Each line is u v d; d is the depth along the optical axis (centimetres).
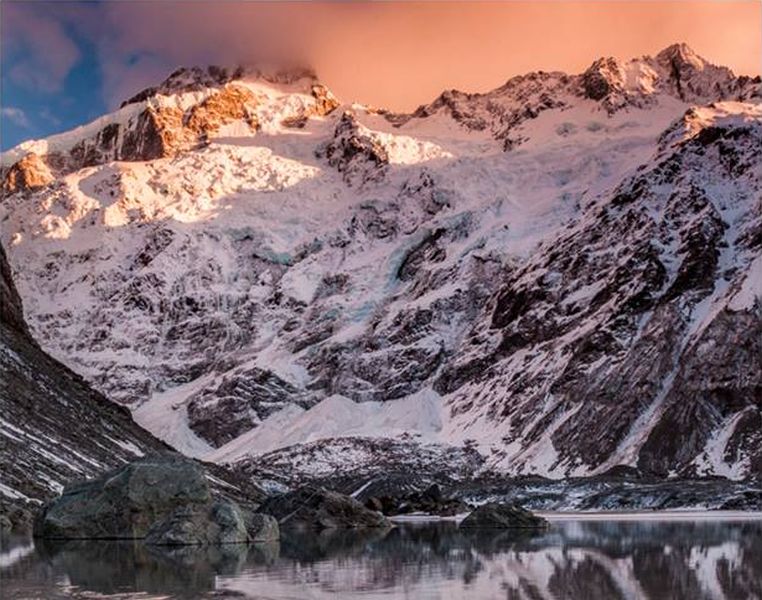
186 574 4853
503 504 10562
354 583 4519
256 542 7369
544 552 6450
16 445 10650
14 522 8538
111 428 14100
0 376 12338
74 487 7494
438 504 17012
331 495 11038
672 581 4547
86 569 5031
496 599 3941
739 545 7081
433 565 5469
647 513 16438
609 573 4928
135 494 7275
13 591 4162
